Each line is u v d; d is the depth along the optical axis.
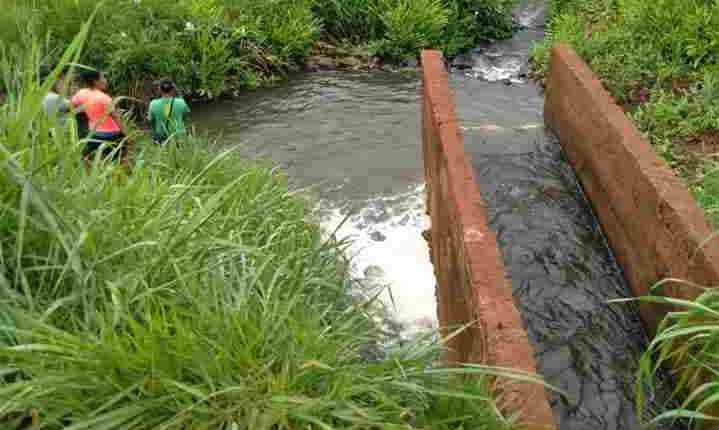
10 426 2.06
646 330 4.55
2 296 2.32
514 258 5.36
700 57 8.48
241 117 9.29
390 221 6.61
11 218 2.47
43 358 2.10
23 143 2.61
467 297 3.44
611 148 5.27
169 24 9.85
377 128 8.88
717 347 3.03
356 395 2.36
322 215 6.75
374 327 3.52
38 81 2.73
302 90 10.21
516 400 2.52
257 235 3.73
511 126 7.67
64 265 2.44
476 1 12.17
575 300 4.90
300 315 2.77
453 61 11.40
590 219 5.84
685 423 3.84
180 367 2.15
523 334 2.81
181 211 3.00
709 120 7.12
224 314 2.35
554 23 11.78
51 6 9.50
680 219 3.95
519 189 6.32
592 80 6.17
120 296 2.28
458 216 3.80
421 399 2.45
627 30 9.53
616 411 3.99
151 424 2.08
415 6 11.52
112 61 9.12
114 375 2.09
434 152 5.37
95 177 2.85
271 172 5.43
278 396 2.12
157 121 6.42
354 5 11.73
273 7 11.08
